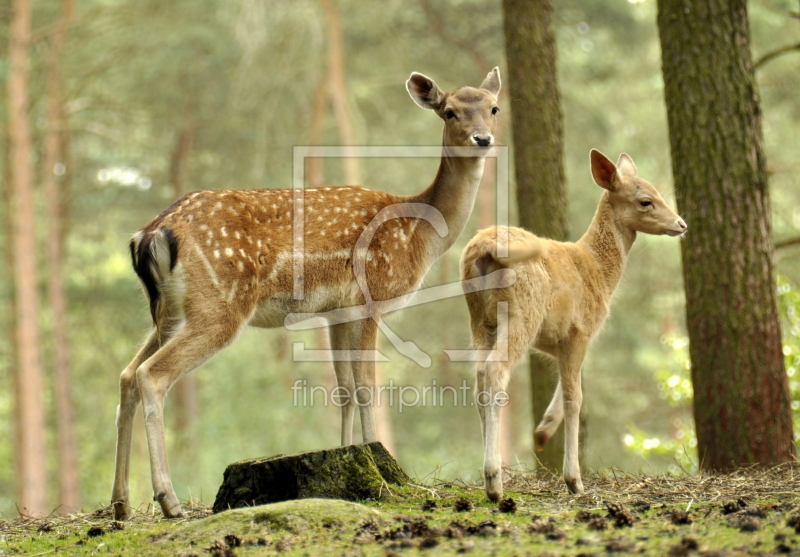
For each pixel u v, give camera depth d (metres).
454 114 9.36
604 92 31.66
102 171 30.81
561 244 8.18
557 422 7.96
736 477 8.61
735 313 9.66
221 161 31.89
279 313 8.64
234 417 25.94
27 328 22.70
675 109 10.05
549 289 7.51
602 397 30.53
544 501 7.31
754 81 10.04
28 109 23.72
